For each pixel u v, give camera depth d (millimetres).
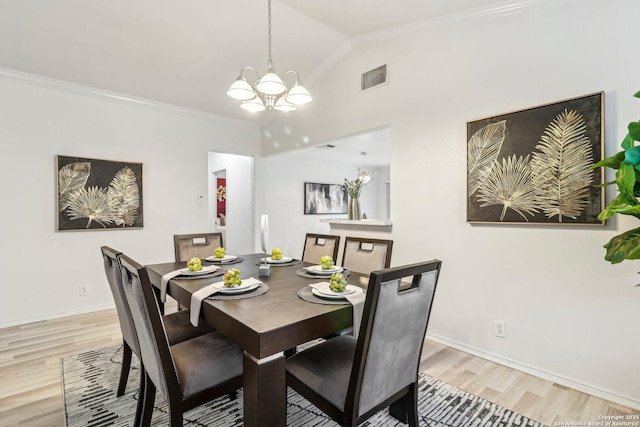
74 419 1739
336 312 1391
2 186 3100
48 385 2080
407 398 1510
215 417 1770
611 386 1906
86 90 3496
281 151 4648
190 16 2729
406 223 2945
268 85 2109
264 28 2988
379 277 1094
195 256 2869
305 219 6652
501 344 2354
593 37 1947
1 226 3100
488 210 2377
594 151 1901
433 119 2730
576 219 1975
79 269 3516
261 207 5168
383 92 3127
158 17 2691
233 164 6152
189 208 4316
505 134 2281
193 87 3783
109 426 1687
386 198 8797
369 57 3258
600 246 1927
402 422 1749
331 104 3725
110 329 3047
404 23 2814
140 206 3895
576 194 1972
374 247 2402
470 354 2512
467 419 1739
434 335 2766
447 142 2641
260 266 2105
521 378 2158
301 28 3025
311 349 1582
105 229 3652
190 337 1867
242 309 1387
